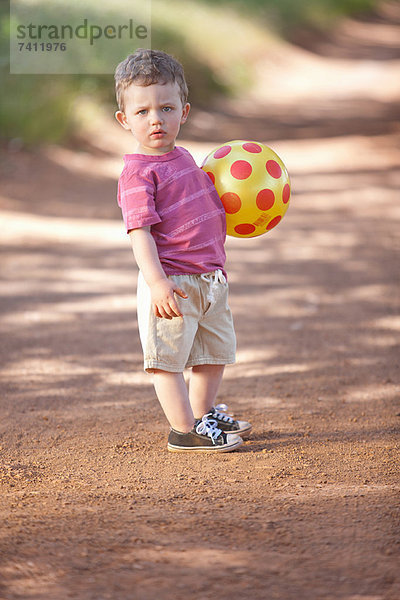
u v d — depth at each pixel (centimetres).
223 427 676
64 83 2605
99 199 1939
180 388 642
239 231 651
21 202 1836
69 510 509
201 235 614
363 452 649
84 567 421
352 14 7125
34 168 2112
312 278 1351
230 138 2834
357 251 1527
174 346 620
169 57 615
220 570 417
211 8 4769
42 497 540
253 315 1150
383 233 1662
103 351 988
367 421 741
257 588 397
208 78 3600
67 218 1748
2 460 637
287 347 1004
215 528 474
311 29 5772
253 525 479
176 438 655
